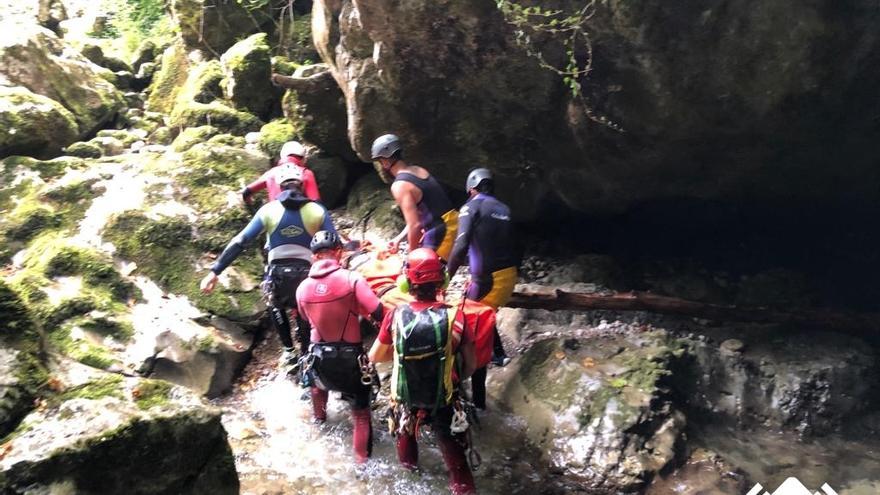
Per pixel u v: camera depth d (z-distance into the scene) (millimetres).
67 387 2414
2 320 2393
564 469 3822
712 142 4090
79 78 6906
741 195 4941
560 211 5648
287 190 4258
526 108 4395
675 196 5152
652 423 3973
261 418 4203
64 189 5328
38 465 2070
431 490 3602
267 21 7492
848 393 4328
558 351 4547
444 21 4035
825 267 5398
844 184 4543
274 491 3537
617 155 4395
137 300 4680
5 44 6453
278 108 7023
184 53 7789
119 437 2217
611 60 3764
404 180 4285
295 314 4496
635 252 5820
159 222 5102
